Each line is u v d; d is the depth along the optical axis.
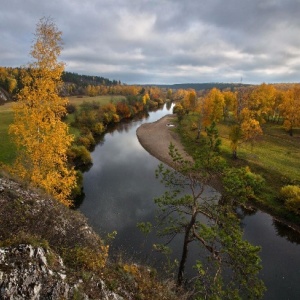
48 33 15.76
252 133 49.28
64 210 14.62
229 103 79.75
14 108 16.39
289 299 19.77
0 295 7.03
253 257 13.57
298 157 49.53
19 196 13.08
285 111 67.31
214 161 16.42
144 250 23.09
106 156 53.47
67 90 167.88
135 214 29.73
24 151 17.77
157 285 12.73
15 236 9.07
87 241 12.60
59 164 17.92
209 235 15.05
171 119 98.75
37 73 16.23
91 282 9.20
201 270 13.71
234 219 15.98
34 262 8.05
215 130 16.66
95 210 30.34
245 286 13.88
